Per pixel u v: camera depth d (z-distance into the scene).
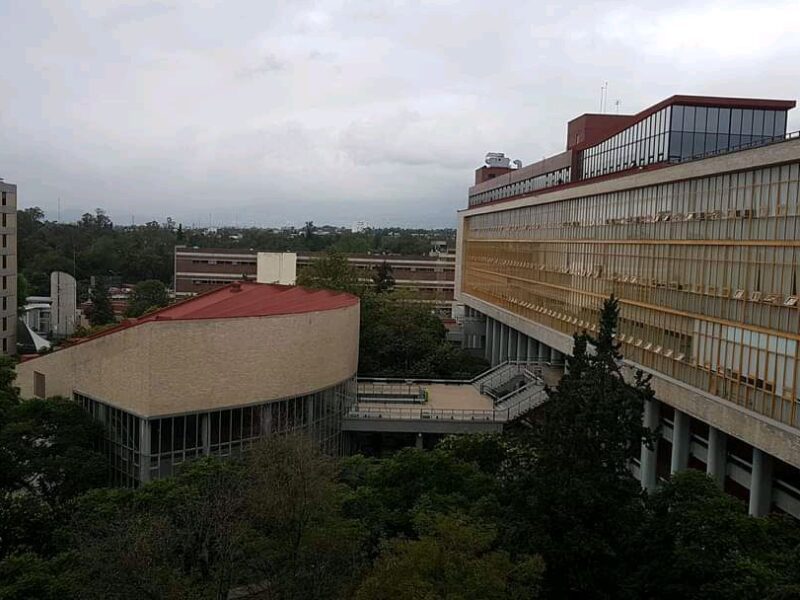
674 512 22.36
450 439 36.31
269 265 83.12
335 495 24.86
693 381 39.19
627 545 22.50
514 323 75.31
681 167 40.62
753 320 33.75
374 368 68.38
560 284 61.78
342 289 78.38
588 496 21.61
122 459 38.19
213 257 133.88
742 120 48.88
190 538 22.89
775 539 22.05
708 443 39.03
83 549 21.52
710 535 20.80
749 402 33.91
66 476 32.97
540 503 22.95
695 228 39.44
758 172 33.88
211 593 21.33
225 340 39.41
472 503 26.09
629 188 47.84
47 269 138.00
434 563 17.75
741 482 37.00
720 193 37.22
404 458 30.22
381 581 17.45
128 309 104.62
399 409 53.25
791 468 34.38
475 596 16.75
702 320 38.41
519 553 21.20
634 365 46.22
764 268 33.12
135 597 19.80
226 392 39.75
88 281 150.12
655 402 44.56
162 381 36.94
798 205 30.72
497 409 53.19
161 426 37.19
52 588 20.58
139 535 21.39
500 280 82.50
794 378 30.55
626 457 23.23
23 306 97.62
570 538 21.84
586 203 56.03
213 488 26.44
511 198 77.75
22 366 45.41
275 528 23.05
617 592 21.89
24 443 33.62
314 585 21.19
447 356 70.00
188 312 46.12
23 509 27.50
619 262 49.62
